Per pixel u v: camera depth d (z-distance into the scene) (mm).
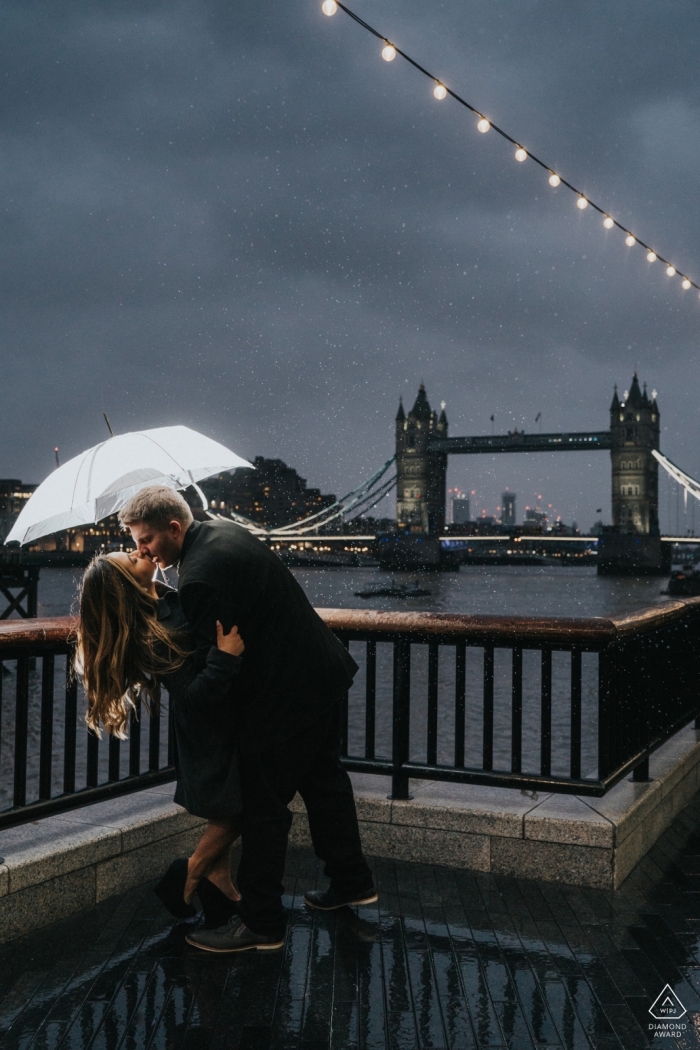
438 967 2902
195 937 3025
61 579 139625
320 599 105312
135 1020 2576
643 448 184375
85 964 2918
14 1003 2666
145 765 19234
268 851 2996
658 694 4477
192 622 2758
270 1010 2637
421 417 198625
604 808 3775
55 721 25391
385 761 3959
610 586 141875
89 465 3188
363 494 147000
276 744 2924
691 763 4891
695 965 2910
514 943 3074
